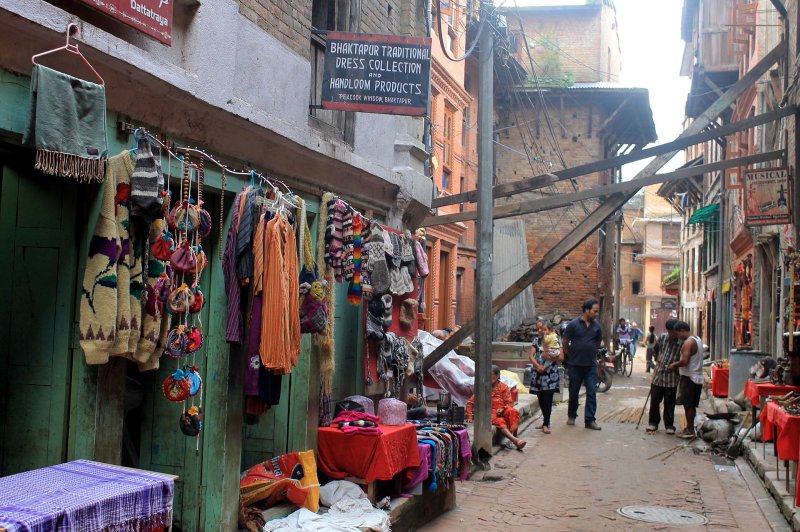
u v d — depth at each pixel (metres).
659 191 39.06
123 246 4.48
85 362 4.57
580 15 35.12
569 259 30.09
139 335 4.61
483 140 10.44
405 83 7.16
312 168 7.16
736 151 23.59
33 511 3.31
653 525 7.61
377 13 9.18
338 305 8.16
